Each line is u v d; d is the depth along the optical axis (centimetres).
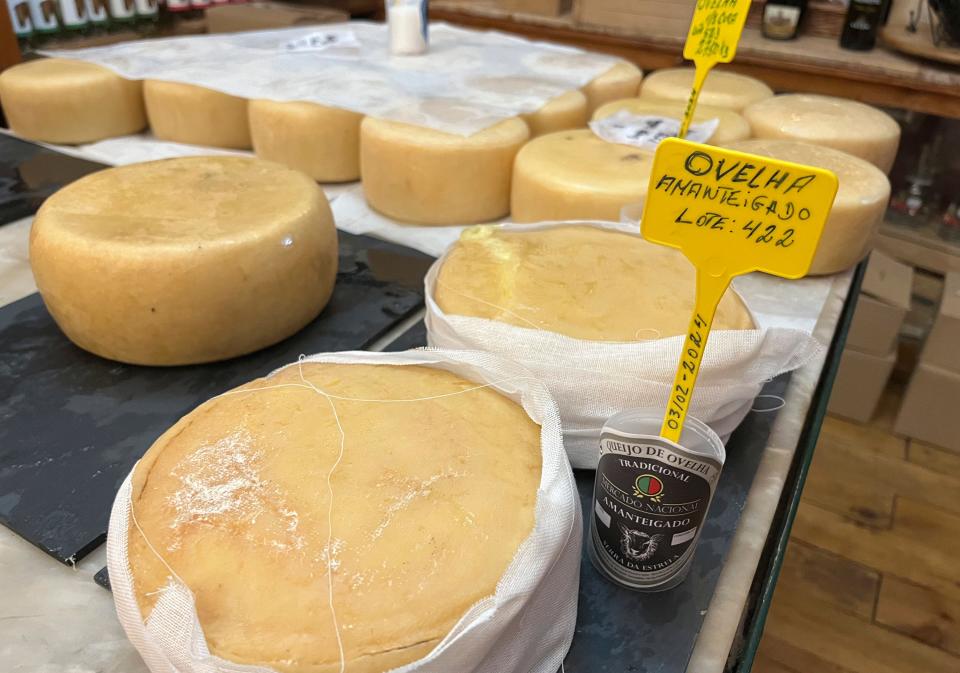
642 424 61
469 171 127
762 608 67
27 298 108
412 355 72
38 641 60
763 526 72
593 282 83
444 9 238
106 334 89
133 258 84
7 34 180
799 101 152
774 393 91
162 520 56
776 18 206
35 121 158
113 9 213
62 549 67
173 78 158
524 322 75
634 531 60
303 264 95
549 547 52
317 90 150
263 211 95
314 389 69
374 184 134
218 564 52
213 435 63
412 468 59
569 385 71
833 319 108
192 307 87
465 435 63
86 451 79
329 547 53
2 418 83
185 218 93
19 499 72
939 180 208
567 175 114
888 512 162
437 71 169
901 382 201
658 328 75
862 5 192
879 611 140
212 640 48
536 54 187
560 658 57
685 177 50
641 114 143
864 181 115
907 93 183
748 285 115
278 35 201
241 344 94
